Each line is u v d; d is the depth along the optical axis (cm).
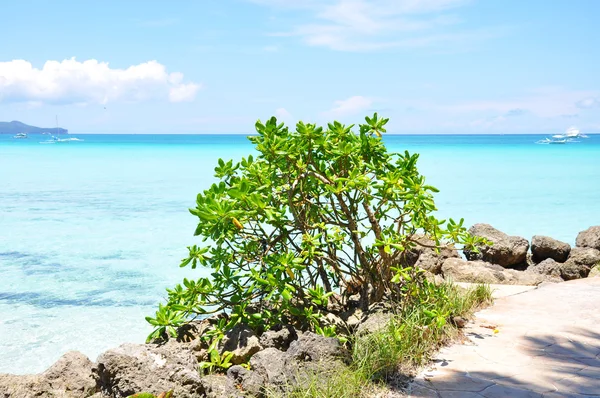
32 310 918
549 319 656
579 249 1043
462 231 634
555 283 845
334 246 678
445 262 928
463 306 673
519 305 718
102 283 1091
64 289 1046
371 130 681
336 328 613
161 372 440
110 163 5625
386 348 513
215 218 564
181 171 4484
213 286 607
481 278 877
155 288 1058
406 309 588
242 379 460
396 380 488
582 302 726
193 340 580
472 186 3170
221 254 616
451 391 465
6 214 2048
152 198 2573
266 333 570
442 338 582
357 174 634
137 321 866
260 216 621
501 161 6206
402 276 616
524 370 507
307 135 620
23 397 439
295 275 664
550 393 458
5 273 1170
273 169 645
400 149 10756
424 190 609
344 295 709
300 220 626
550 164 5603
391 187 616
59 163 5553
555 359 533
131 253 1374
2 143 15738
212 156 7338
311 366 477
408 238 640
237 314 586
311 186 652
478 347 567
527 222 1891
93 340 783
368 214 634
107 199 2528
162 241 1534
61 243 1499
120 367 439
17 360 713
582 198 2561
